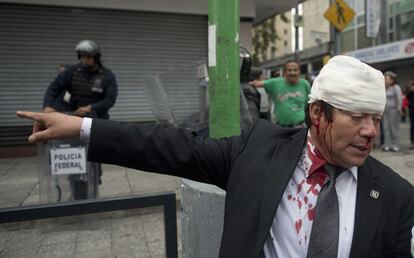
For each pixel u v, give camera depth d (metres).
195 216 2.18
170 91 4.24
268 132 1.45
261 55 22.94
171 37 9.01
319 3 32.78
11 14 8.00
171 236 1.72
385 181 1.24
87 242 1.96
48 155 4.03
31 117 1.33
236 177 1.34
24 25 8.09
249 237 1.24
